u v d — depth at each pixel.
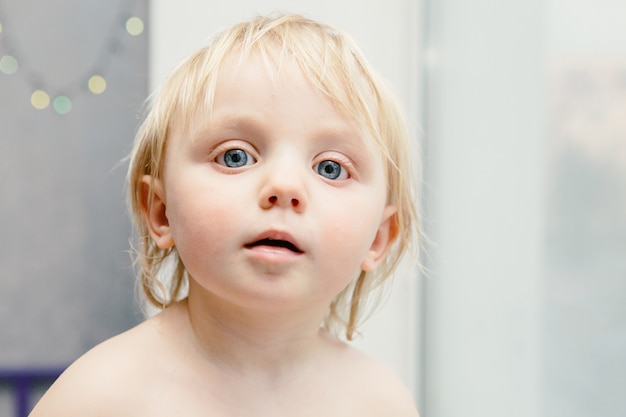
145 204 0.53
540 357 1.02
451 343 1.29
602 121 0.89
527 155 1.05
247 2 1.36
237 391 0.49
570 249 0.95
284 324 0.49
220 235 0.43
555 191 0.98
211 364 0.49
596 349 0.89
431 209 1.35
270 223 0.43
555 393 0.98
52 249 1.36
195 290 0.49
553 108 0.99
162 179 0.50
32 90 1.35
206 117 0.46
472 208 1.22
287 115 0.45
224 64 0.48
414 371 1.38
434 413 1.34
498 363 1.13
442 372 1.32
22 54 1.35
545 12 1.01
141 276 0.63
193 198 0.44
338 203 0.46
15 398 1.34
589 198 0.90
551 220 0.99
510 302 1.10
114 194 1.38
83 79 1.36
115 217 1.37
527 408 1.04
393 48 1.41
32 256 1.35
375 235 0.52
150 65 1.36
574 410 0.94
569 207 0.95
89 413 0.45
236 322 0.48
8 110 1.34
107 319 1.37
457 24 1.29
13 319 1.35
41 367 1.35
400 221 0.56
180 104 0.49
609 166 0.87
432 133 1.36
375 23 1.40
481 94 1.19
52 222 1.36
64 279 1.36
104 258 1.37
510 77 1.10
